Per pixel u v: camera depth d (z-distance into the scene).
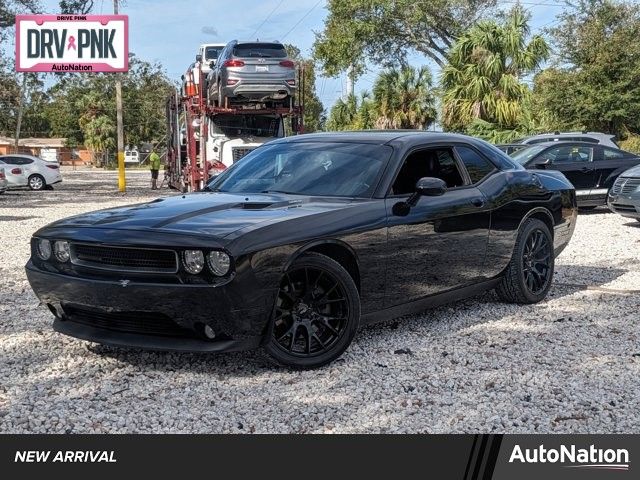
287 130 18.50
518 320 5.91
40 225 13.86
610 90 26.31
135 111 72.38
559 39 27.81
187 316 4.12
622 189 11.82
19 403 4.04
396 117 34.06
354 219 4.73
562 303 6.53
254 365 4.68
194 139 18.78
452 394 4.19
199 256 4.09
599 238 10.96
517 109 27.75
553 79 27.31
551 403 4.05
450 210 5.43
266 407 3.98
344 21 42.84
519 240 6.24
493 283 6.15
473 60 28.75
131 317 4.34
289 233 4.35
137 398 4.12
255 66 16.89
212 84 18.02
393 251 4.97
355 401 4.07
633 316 6.02
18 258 9.47
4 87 33.12
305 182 5.33
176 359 4.80
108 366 4.67
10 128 45.00
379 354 4.94
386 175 5.18
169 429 3.71
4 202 20.45
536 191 6.42
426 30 43.12
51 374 4.52
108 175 46.25
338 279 4.60
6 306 6.45
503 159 6.41
